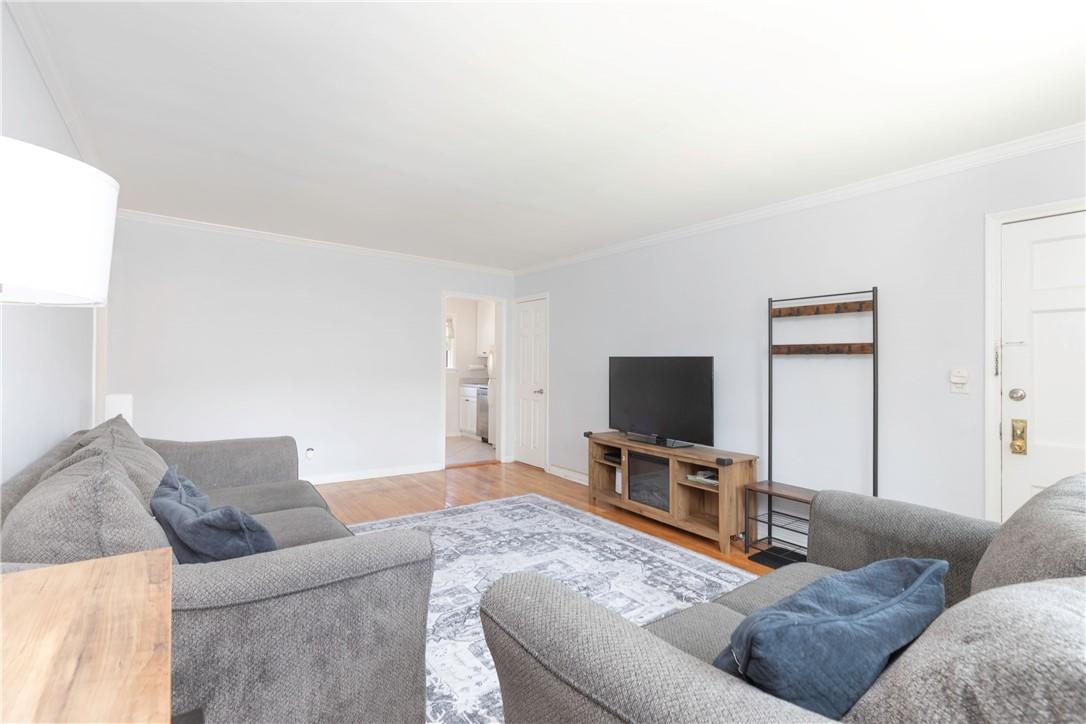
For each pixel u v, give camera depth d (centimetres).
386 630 131
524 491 459
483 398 754
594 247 473
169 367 400
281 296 448
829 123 228
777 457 335
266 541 136
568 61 183
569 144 252
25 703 54
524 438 588
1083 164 224
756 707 65
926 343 271
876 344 285
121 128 235
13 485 140
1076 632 53
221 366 421
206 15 158
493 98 209
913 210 277
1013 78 191
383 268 504
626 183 303
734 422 362
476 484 483
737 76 192
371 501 419
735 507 317
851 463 299
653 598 244
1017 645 55
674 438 371
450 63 185
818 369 316
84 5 152
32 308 177
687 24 163
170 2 152
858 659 73
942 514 154
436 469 541
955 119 223
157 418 396
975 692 55
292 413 455
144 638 69
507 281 601
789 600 90
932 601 87
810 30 165
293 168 284
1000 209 247
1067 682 49
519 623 94
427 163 275
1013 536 105
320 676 121
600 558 296
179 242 403
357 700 127
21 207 71
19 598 80
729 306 367
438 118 226
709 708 66
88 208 81
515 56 180
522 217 376
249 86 200
